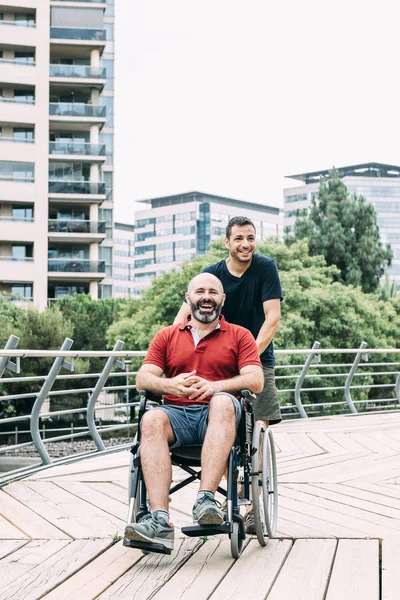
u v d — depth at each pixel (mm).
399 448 7195
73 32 42656
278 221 146375
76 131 43156
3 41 41375
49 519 4406
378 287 34031
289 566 3439
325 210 34188
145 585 3174
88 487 5387
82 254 43312
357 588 3131
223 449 3436
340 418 9812
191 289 3807
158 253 139375
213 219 136500
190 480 3693
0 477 5719
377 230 34094
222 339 3814
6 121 41219
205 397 3629
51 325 30234
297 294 25547
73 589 3123
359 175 131125
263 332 4395
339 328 25625
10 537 3996
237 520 3494
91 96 43531
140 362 27391
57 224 42406
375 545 3811
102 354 6750
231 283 4520
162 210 139375
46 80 41812
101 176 43312
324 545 3811
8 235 41375
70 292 43750
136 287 141500
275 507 4035
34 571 3377
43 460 6332
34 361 29281
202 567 3428
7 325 30453
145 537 3281
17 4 41531
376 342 26500
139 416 3600
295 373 24156
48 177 41938
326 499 4945
